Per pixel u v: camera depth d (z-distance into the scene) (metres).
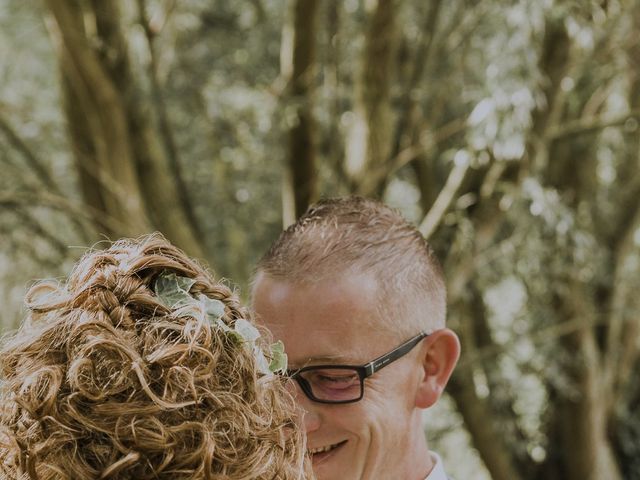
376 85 5.38
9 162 5.76
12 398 0.92
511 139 4.80
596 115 6.84
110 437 0.86
